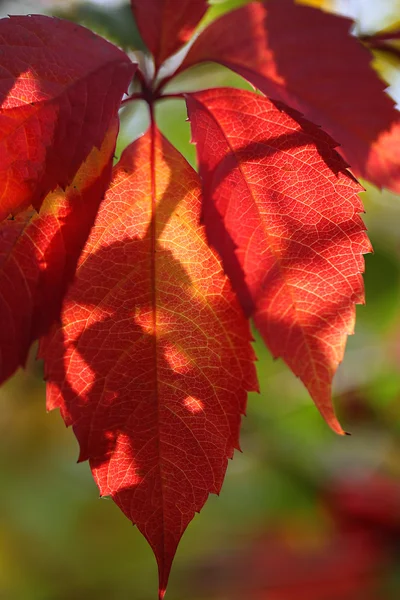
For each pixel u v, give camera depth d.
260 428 0.82
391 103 0.46
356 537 0.75
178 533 0.42
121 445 0.42
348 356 0.82
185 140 0.73
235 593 0.75
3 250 0.41
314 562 0.75
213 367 0.43
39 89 0.41
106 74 0.42
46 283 0.41
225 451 0.43
